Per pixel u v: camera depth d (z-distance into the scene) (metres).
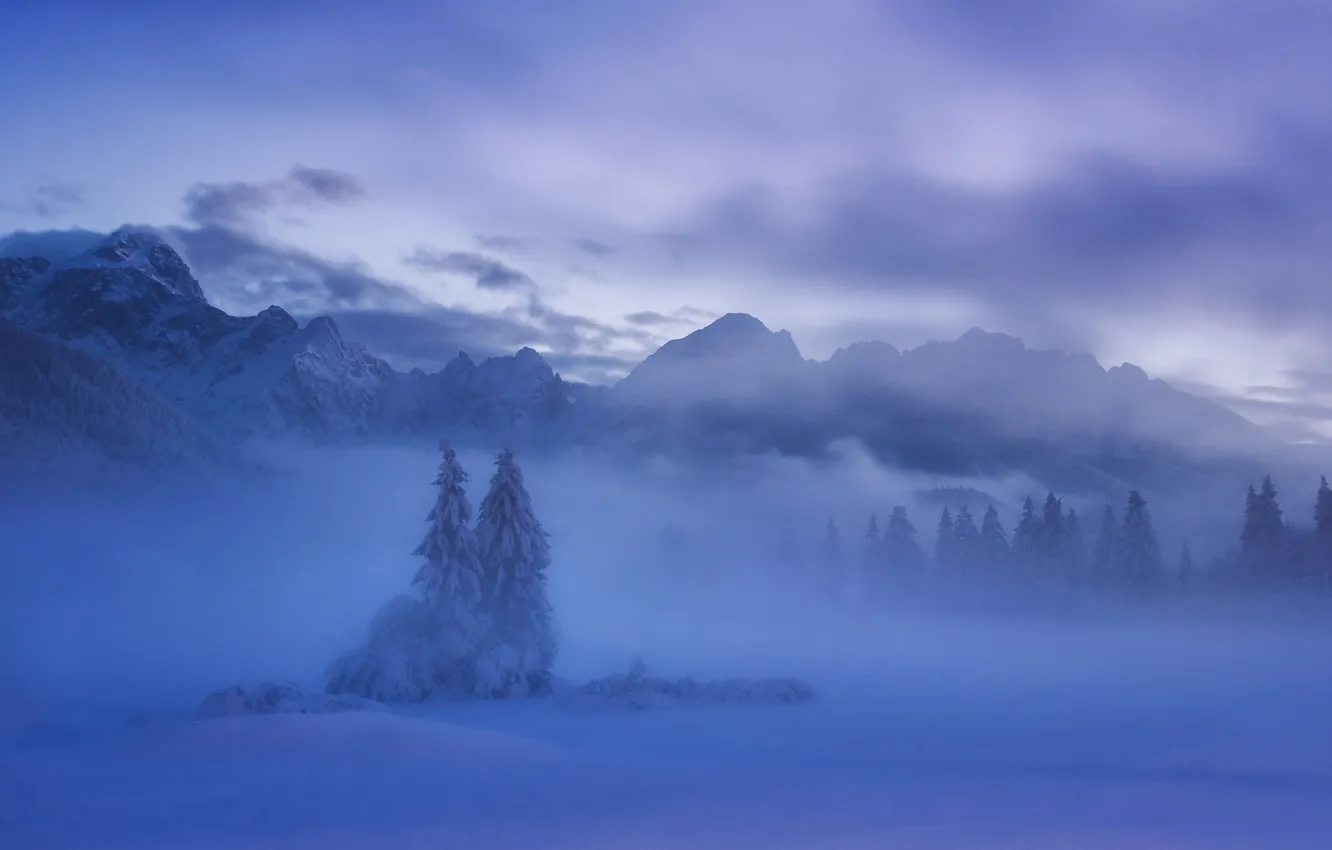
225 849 15.66
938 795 19.70
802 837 15.60
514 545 47.00
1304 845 14.75
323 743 26.44
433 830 16.72
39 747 27.17
